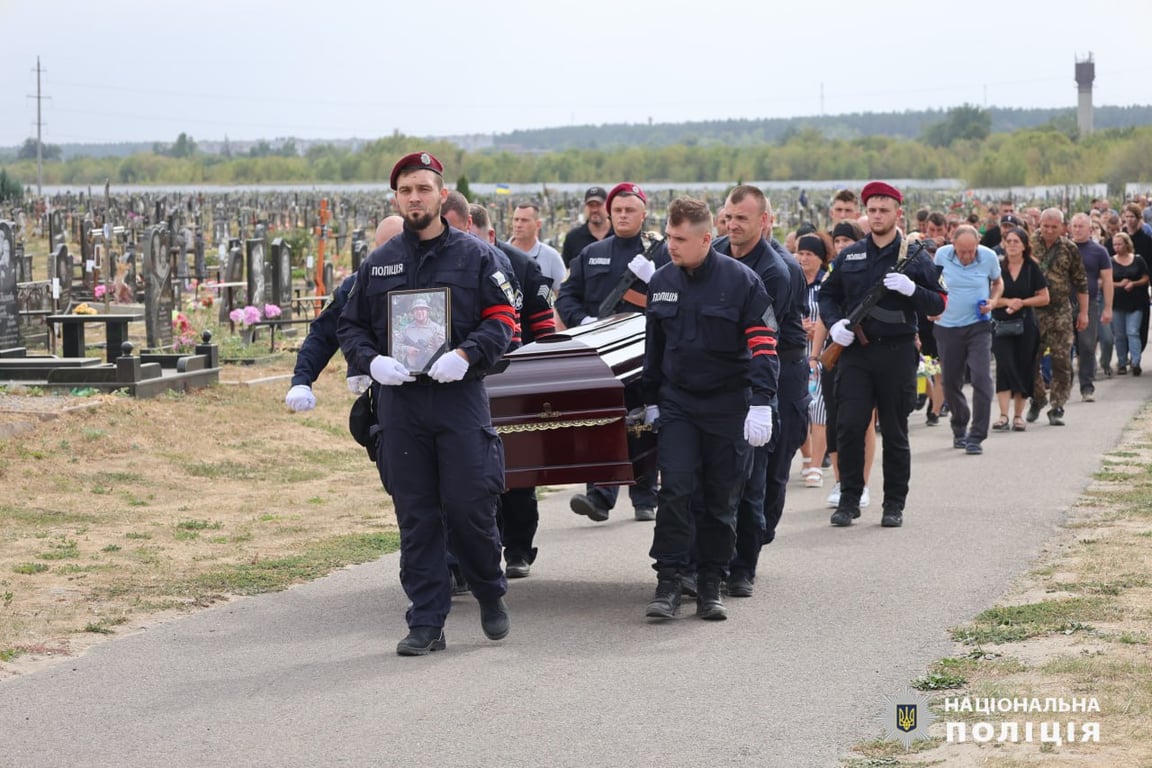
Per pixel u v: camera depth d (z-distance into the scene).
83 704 6.42
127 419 14.77
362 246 29.39
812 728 6.00
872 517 11.45
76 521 10.90
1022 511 11.34
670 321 8.13
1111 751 5.49
